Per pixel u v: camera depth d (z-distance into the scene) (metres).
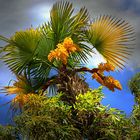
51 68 9.63
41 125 7.77
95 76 9.55
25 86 9.58
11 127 7.84
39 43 9.59
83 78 9.56
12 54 9.51
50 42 9.65
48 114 8.18
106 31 9.77
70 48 9.09
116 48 9.60
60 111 8.32
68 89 9.06
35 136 7.77
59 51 9.02
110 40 9.73
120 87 9.40
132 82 8.23
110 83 9.42
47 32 9.66
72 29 9.71
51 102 8.30
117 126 8.25
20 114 8.02
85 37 9.88
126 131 8.12
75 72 9.37
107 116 8.59
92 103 8.58
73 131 8.30
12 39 9.44
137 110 7.89
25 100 8.53
